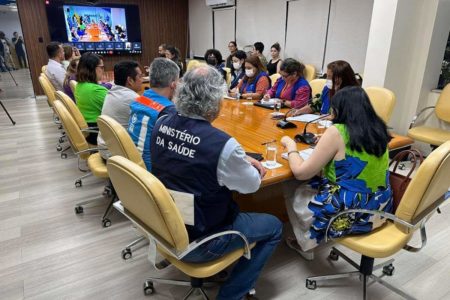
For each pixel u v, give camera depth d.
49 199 2.72
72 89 3.37
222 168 1.16
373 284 1.81
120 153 1.64
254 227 1.42
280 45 5.86
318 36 5.11
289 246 2.13
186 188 1.21
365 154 1.43
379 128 1.43
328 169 1.54
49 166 3.40
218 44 7.60
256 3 6.21
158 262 1.54
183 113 1.25
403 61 3.50
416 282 1.81
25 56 6.85
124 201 1.26
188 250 1.16
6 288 1.76
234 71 4.62
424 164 1.21
